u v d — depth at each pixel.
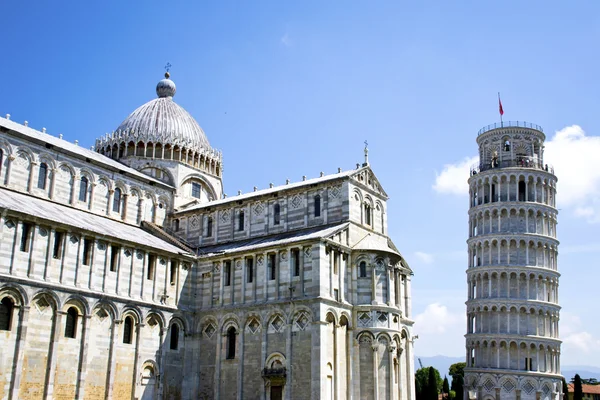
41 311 58.41
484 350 119.44
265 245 70.44
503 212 125.62
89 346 62.06
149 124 94.12
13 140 69.88
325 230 71.25
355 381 67.69
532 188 127.50
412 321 79.62
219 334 71.56
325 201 75.81
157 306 69.88
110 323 64.81
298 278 67.25
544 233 125.19
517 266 121.19
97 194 79.00
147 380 67.94
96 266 64.44
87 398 61.16
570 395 183.50
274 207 80.44
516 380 114.88
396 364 71.31
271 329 67.94
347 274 70.88
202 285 75.62
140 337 67.50
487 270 122.69
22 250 58.16
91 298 62.78
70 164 75.88
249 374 68.06
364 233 75.62
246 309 69.94
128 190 83.44
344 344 68.06
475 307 122.81
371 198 78.62
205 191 97.31
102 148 93.50
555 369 119.00
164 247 73.94
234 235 82.75
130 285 67.81
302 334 65.19
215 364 71.06
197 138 97.88
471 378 119.12
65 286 60.38
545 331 119.50
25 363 56.25
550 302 121.31
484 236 125.06
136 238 71.88
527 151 132.50
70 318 61.31
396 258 73.75
